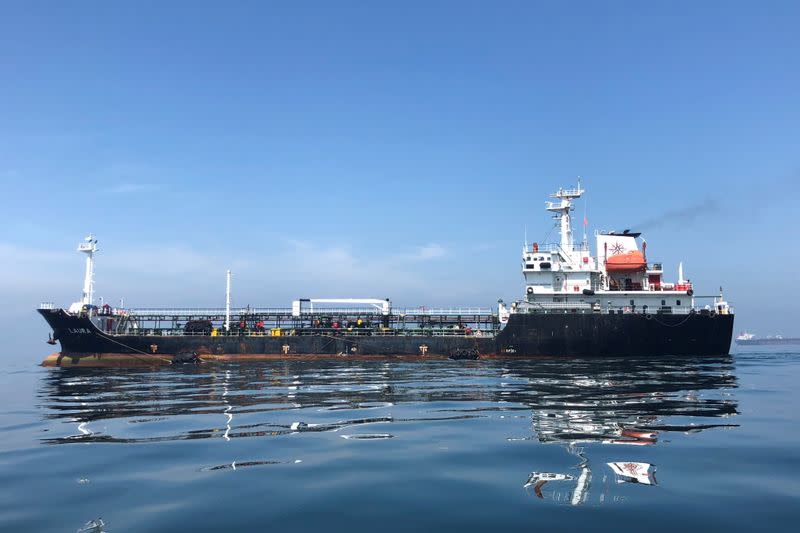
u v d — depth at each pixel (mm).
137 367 59562
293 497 13141
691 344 59969
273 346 63688
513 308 64125
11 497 13430
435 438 19312
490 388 33938
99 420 24344
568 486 13758
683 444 18000
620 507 12242
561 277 64375
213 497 13195
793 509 12039
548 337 60281
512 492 13328
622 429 20531
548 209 68062
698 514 11766
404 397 30281
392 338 63125
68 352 64188
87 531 11156
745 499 12695
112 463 16516
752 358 68250
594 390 32469
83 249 67375
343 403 28172
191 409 26922
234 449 17984
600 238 65188
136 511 12320
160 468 15836
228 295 67250
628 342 59844
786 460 15984
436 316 70625
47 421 24609
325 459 16578
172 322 69875
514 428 20922
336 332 67062
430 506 12430
